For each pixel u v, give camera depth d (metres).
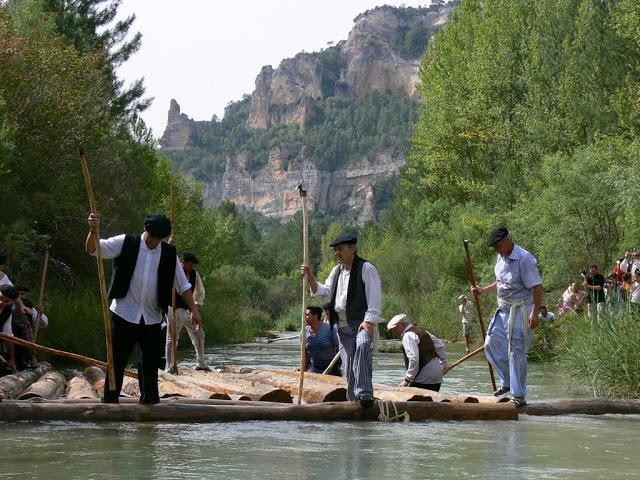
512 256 9.14
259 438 6.90
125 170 27.50
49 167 23.06
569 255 27.33
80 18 30.86
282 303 86.94
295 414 8.03
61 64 23.23
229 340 33.91
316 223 159.00
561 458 6.13
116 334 7.84
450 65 44.62
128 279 7.79
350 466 5.70
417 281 40.22
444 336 33.56
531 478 5.33
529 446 6.70
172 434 7.03
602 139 31.00
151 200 33.12
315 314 11.99
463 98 42.31
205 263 42.72
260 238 161.25
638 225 24.73
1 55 21.81
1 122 20.48
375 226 95.00
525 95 38.44
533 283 9.01
